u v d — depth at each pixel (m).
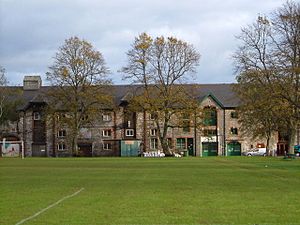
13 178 39.22
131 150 118.75
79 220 18.22
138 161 75.81
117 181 36.00
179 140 118.75
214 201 23.67
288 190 29.16
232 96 121.00
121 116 119.25
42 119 117.94
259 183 34.19
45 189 30.05
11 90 113.88
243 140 119.44
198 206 21.84
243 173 45.31
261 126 92.75
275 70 75.38
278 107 75.88
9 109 119.06
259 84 80.31
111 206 21.91
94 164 64.88
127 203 22.94
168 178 39.09
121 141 118.56
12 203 23.06
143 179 38.00
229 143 119.56
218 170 50.47
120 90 124.19
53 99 107.69
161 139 104.12
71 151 115.12
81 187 31.30
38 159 87.81
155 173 45.53
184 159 85.12
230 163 67.31
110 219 18.42
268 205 22.16
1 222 17.81
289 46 73.56
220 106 119.56
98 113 106.94
